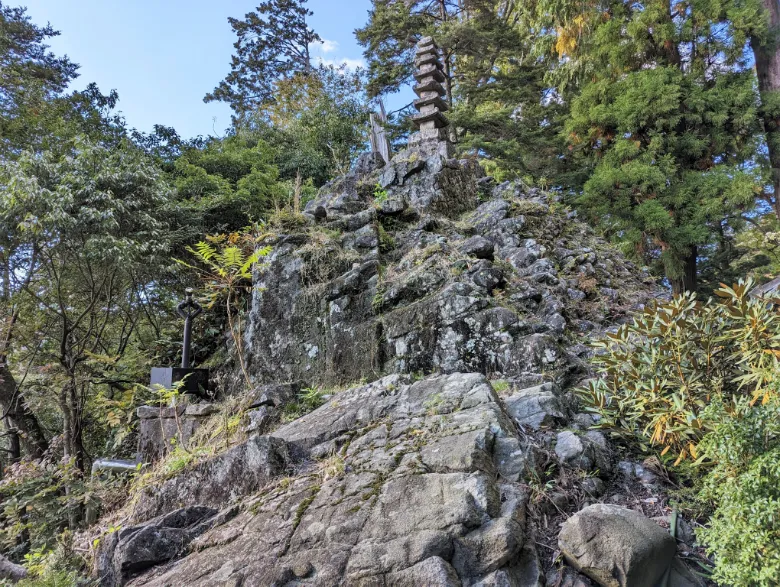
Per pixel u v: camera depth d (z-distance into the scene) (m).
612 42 9.81
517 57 15.12
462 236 5.20
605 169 9.34
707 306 2.55
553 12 10.77
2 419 7.77
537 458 2.41
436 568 1.75
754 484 1.65
